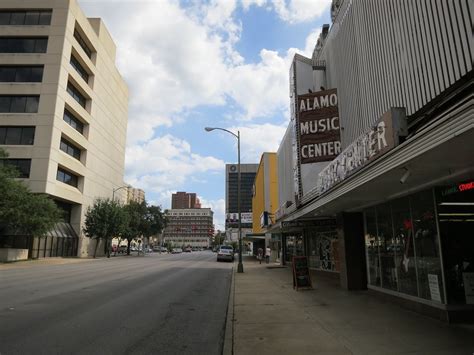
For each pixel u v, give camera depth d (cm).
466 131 507
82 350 659
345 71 1733
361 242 1508
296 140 1991
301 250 2814
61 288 1509
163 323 905
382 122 845
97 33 6488
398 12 1194
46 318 915
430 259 934
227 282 1972
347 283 1486
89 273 2323
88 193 5981
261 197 6241
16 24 5203
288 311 1048
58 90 4906
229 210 11250
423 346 664
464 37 873
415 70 1089
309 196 1756
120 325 865
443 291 875
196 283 1873
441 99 852
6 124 4772
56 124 4872
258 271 2733
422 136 627
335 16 1911
